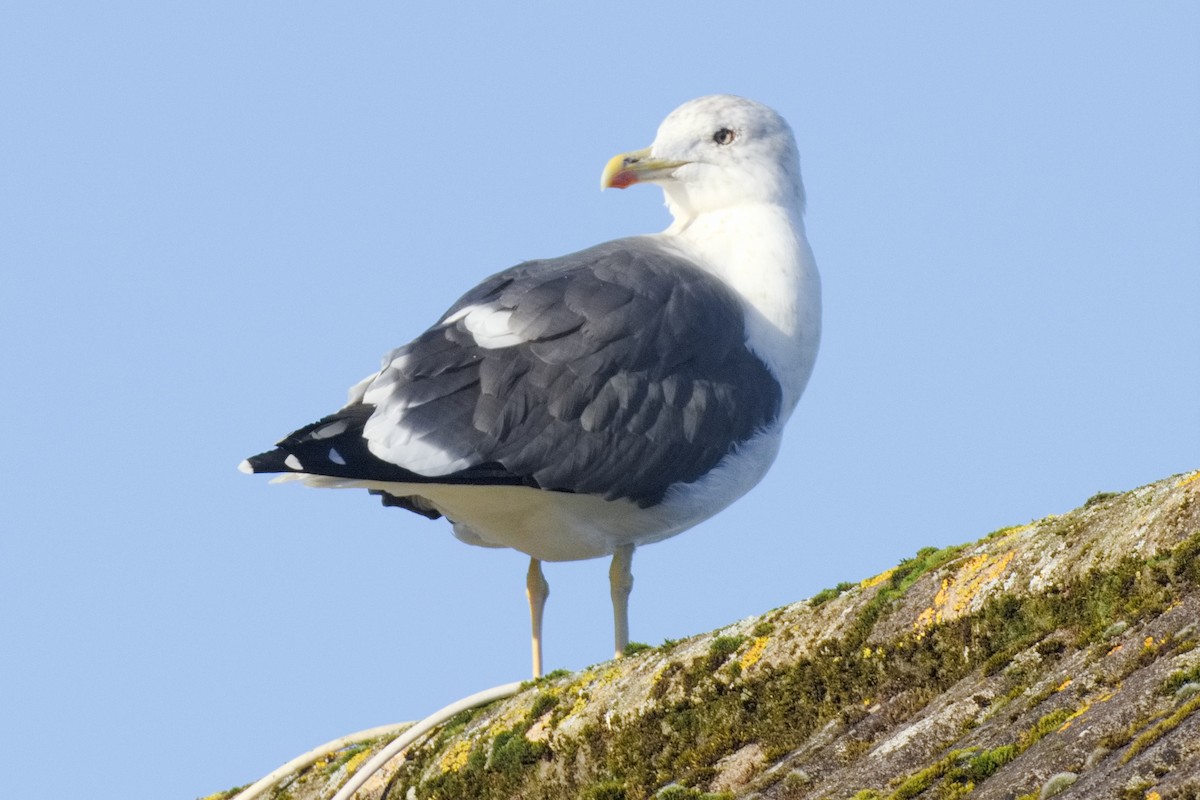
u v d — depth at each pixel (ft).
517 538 46.98
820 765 30.94
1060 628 30.94
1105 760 23.91
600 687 37.73
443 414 43.47
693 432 45.85
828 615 35.40
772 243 51.06
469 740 39.34
